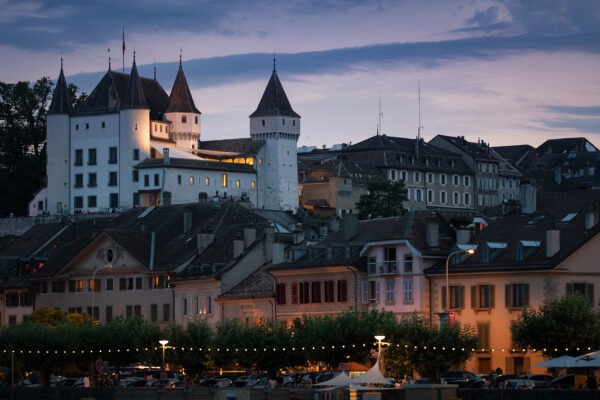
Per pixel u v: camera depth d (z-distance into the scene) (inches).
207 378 4958.2
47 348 5216.5
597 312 4517.7
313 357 4571.9
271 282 5585.6
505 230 4852.4
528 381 3951.8
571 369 4212.6
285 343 4704.7
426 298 4847.4
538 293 4480.8
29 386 5191.9
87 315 6092.5
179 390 4266.7
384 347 4377.5
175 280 6122.1
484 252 4717.0
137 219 7185.0
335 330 4510.3
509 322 4566.9
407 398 3454.7
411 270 4889.3
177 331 4923.7
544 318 4205.2
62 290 6761.8
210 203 7406.5
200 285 5940.0
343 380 3710.6
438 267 4847.4
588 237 4530.0
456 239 4955.7
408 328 4232.3
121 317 5393.7
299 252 5408.5
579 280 4512.8
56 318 6013.8
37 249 7475.4
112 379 5246.1
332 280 5196.9
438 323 4781.0
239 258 5856.3
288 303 5383.9
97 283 6584.6
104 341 5142.7
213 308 5841.5
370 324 4485.7
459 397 3740.2
